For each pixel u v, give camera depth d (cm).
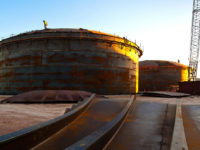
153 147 369
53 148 365
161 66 4712
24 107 1157
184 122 565
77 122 564
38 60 2503
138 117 630
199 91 2872
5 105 1252
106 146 365
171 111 712
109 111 720
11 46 2761
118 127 502
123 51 2869
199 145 366
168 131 480
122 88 2764
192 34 4875
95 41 2606
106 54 2652
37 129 379
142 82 4769
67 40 2533
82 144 276
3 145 286
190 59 4891
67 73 2458
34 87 2459
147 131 480
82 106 695
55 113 939
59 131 473
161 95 2414
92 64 2544
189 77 4831
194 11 4853
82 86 2461
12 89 2620
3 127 591
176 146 310
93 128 512
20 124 645
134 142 398
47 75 2456
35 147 367
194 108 802
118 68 2752
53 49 2509
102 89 2545
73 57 2500
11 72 2677
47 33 2506
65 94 1535
